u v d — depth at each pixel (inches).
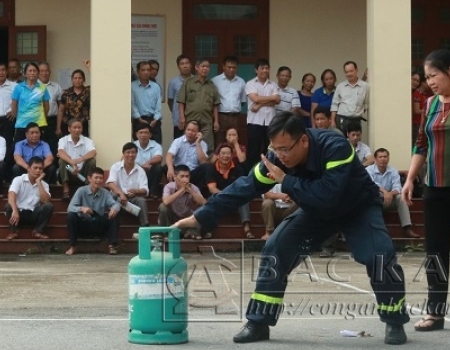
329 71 727.1
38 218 625.6
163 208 618.8
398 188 649.0
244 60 816.9
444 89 315.6
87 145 659.4
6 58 812.0
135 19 799.7
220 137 715.4
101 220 616.1
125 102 670.5
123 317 355.6
